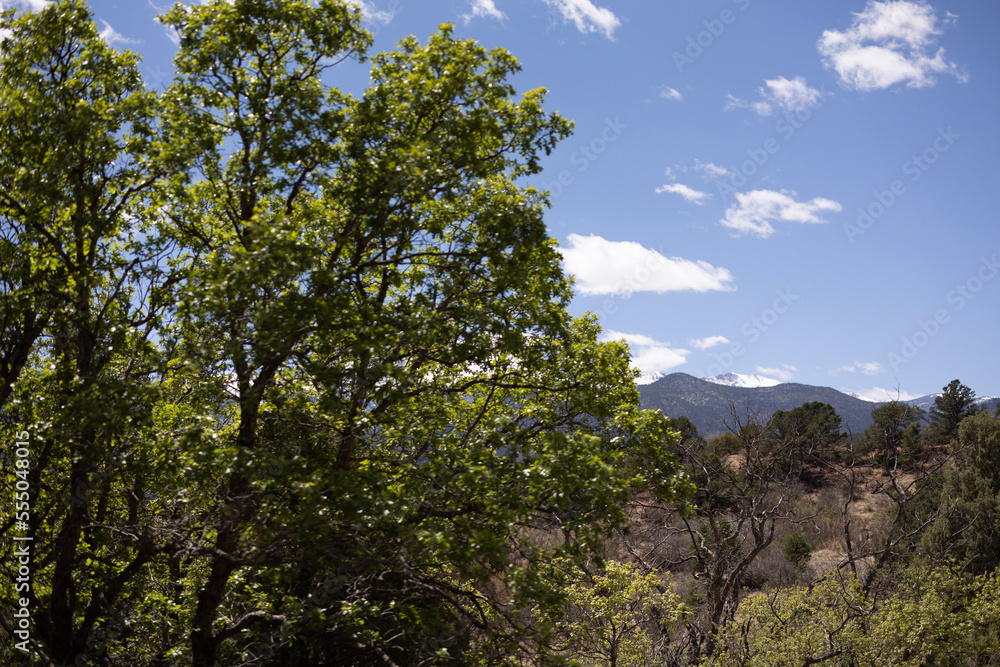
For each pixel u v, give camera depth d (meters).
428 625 9.00
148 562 10.04
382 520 7.64
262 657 9.66
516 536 8.77
